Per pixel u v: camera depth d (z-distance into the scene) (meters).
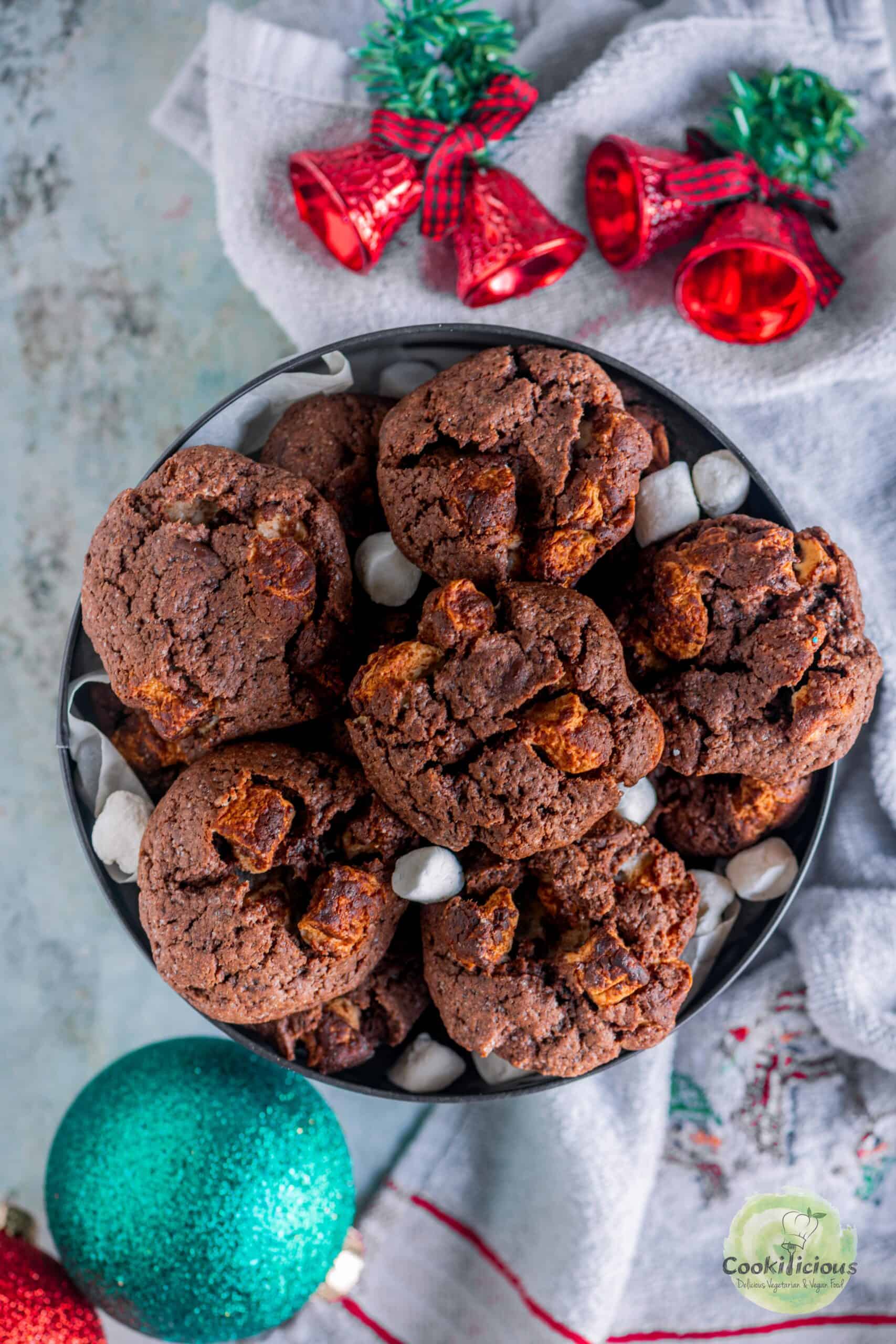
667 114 0.48
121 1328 0.51
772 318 0.47
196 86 0.50
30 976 0.52
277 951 0.40
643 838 0.41
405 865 0.40
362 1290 0.51
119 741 0.43
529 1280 0.49
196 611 0.40
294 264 0.48
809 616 0.40
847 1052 0.50
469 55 0.46
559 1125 0.49
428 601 0.40
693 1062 0.50
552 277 0.48
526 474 0.40
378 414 0.43
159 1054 0.46
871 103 0.48
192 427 0.42
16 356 0.52
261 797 0.39
